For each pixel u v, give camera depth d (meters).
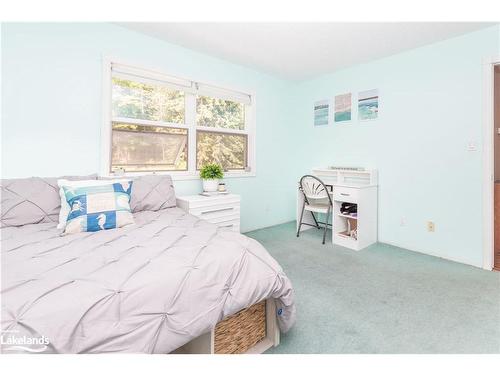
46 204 1.85
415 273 2.31
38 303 0.80
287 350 1.34
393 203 3.11
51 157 2.16
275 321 1.38
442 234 2.72
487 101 2.40
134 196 2.27
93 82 2.34
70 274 0.99
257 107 3.72
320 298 1.87
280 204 4.16
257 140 3.76
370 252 2.87
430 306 1.76
